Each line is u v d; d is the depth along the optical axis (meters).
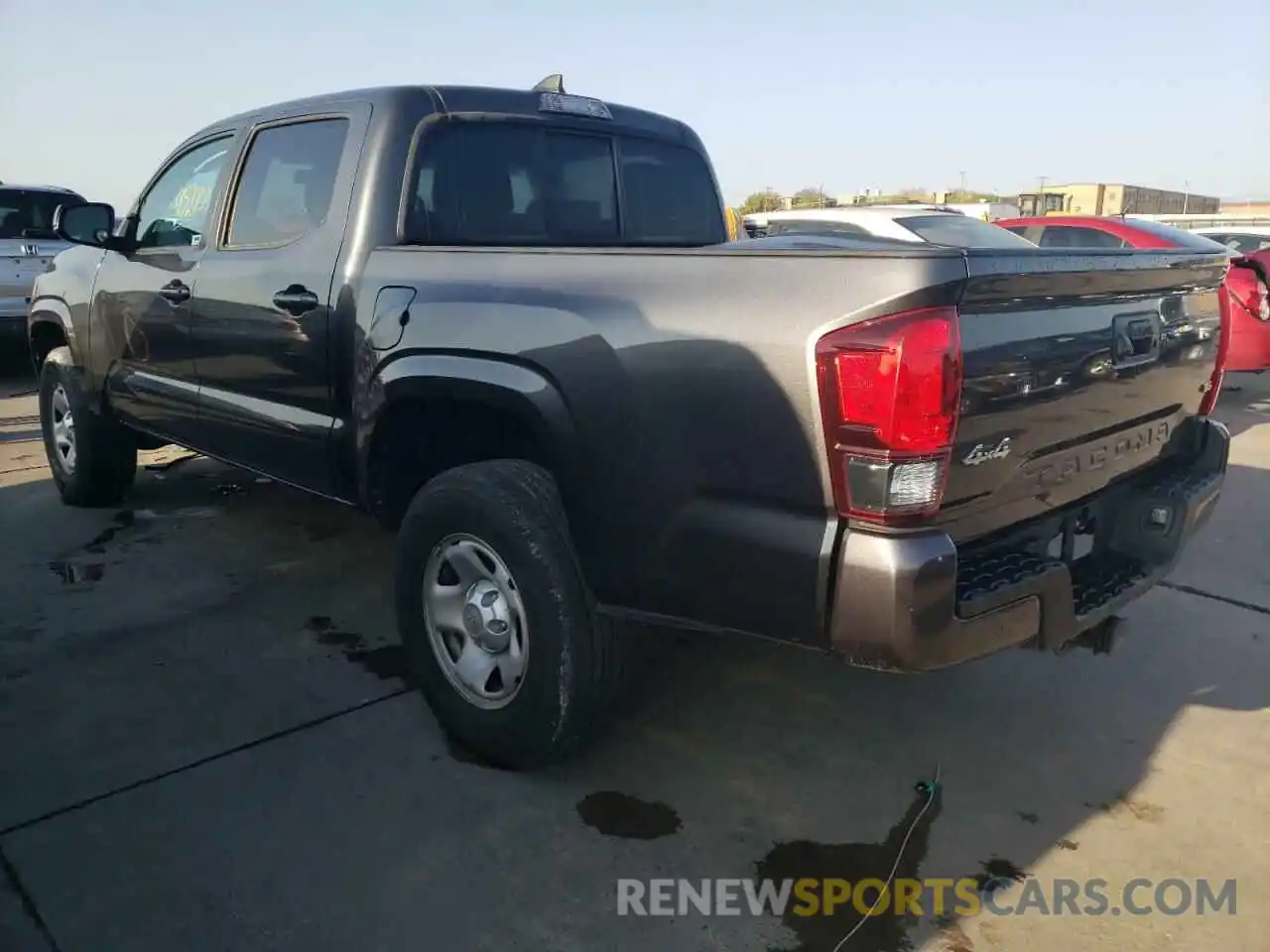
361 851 2.63
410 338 3.08
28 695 3.41
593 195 4.14
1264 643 3.98
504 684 2.93
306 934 2.33
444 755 3.09
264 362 3.79
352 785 2.92
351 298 3.37
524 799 2.87
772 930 2.38
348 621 4.06
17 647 3.78
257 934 2.33
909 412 2.16
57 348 5.46
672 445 2.51
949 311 2.18
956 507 2.41
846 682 3.62
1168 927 2.41
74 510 5.54
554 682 2.78
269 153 3.90
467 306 2.94
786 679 3.63
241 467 4.29
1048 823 2.81
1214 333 3.36
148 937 2.31
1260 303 8.40
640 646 3.87
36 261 9.65
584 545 2.76
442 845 2.66
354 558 4.78
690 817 2.80
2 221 10.30
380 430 3.26
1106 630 3.37
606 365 2.61
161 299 4.36
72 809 2.78
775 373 2.31
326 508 5.59
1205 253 3.17
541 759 2.91
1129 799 2.92
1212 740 3.25
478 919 2.39
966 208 15.99
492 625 2.93
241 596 4.30
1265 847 2.71
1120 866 2.63
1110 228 9.01
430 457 3.41
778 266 2.36
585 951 2.30
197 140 4.43
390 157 3.43
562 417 2.71
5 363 10.88
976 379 2.30
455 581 3.07
